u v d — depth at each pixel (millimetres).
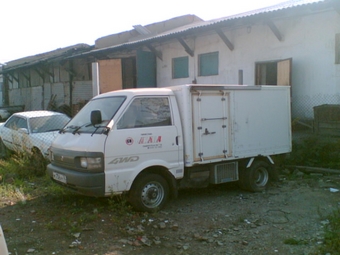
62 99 20688
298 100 11438
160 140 5945
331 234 4801
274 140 7512
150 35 19656
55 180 6125
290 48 11633
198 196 6996
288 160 9109
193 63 14945
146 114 5930
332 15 10586
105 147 5453
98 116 5598
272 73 12625
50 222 5445
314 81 11094
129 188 5668
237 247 4707
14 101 26812
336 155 9023
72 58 18688
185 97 6199
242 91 6969
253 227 5375
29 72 25047
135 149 5699
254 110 7156
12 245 4656
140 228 5230
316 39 10992
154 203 6000
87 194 5492
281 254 4484
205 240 4902
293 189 7395
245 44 12930
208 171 6684
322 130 9906
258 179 7438
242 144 6969
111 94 6332
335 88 10625
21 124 9922
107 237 4945
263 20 11750
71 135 6043
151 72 16625
